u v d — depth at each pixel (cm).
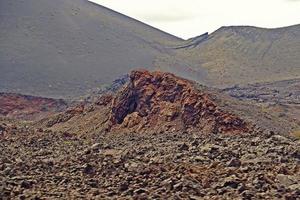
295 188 2752
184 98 6109
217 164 3272
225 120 5544
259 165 3209
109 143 4947
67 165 3459
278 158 3394
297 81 19975
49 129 6994
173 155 3688
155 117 6144
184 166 3186
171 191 2702
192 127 5709
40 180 3023
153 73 6756
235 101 7075
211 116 5681
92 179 3014
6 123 7038
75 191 2792
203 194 2664
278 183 2850
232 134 5188
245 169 3097
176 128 5788
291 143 3988
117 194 2725
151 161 3466
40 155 4128
